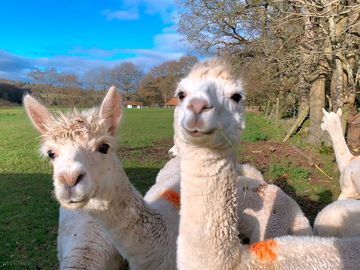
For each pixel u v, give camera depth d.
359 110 3.08
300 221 0.90
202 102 0.43
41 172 2.31
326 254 0.55
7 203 1.68
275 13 2.79
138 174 2.23
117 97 0.74
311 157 2.46
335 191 1.77
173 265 0.75
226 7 3.24
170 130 4.83
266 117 4.73
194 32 3.50
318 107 2.81
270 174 2.08
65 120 0.69
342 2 2.18
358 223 0.86
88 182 0.64
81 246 0.78
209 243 0.49
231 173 0.49
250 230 0.90
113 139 0.71
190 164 0.48
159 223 0.75
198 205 0.49
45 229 1.37
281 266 0.54
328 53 2.10
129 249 0.71
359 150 2.26
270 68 2.84
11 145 3.49
